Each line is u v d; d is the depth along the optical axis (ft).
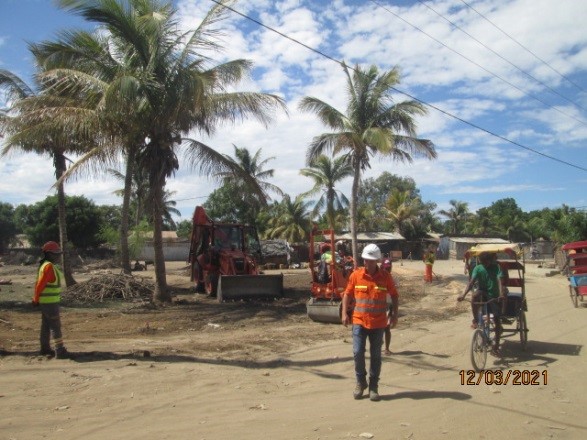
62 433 16.66
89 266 127.95
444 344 32.27
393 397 21.16
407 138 81.92
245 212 147.74
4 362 25.31
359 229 193.26
